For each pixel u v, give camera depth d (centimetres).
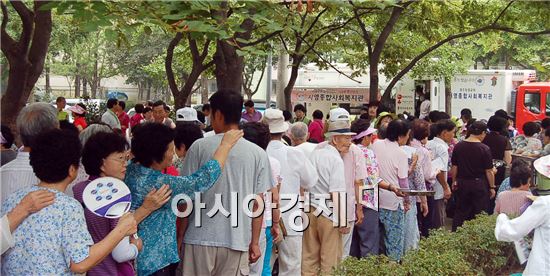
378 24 1778
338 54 2166
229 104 610
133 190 548
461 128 1634
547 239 571
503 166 1215
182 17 666
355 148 876
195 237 599
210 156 606
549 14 1527
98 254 447
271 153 799
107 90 4912
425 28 1770
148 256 550
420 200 1027
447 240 803
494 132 1223
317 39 1673
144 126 558
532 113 3070
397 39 2003
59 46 3219
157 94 4706
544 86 3042
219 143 609
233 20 774
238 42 916
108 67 4369
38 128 549
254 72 3484
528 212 574
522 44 3156
